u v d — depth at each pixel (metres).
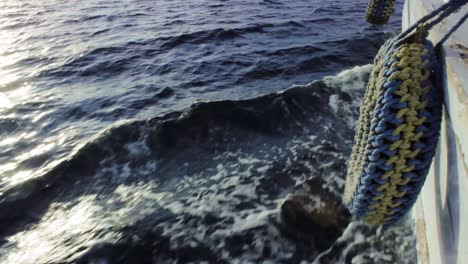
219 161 5.40
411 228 3.83
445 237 2.18
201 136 5.93
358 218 4.08
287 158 5.31
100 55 10.69
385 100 2.08
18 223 4.60
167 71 9.14
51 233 4.39
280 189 4.72
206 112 6.32
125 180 5.15
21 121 7.11
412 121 2.04
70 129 6.74
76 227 4.42
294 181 4.83
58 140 6.39
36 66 10.19
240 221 4.24
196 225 4.24
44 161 5.81
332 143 5.56
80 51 11.15
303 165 5.12
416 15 3.48
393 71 2.08
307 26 12.46
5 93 8.49
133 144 5.79
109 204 4.75
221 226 4.20
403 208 2.40
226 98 7.47
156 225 4.28
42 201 4.91
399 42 2.19
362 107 2.85
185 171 5.23
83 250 4.05
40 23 15.28
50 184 5.14
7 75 9.62
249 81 8.28
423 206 3.01
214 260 3.82
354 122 6.04
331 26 12.41
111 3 18.69
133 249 4.01
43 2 20.11
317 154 5.33
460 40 2.25
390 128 2.09
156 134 5.94
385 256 3.64
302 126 6.05
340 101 6.57
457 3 2.05
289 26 12.47
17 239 4.37
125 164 5.44
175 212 4.45
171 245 4.01
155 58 10.15
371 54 9.68
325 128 5.95
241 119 6.21
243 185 4.84
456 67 1.94
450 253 2.06
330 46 10.21
